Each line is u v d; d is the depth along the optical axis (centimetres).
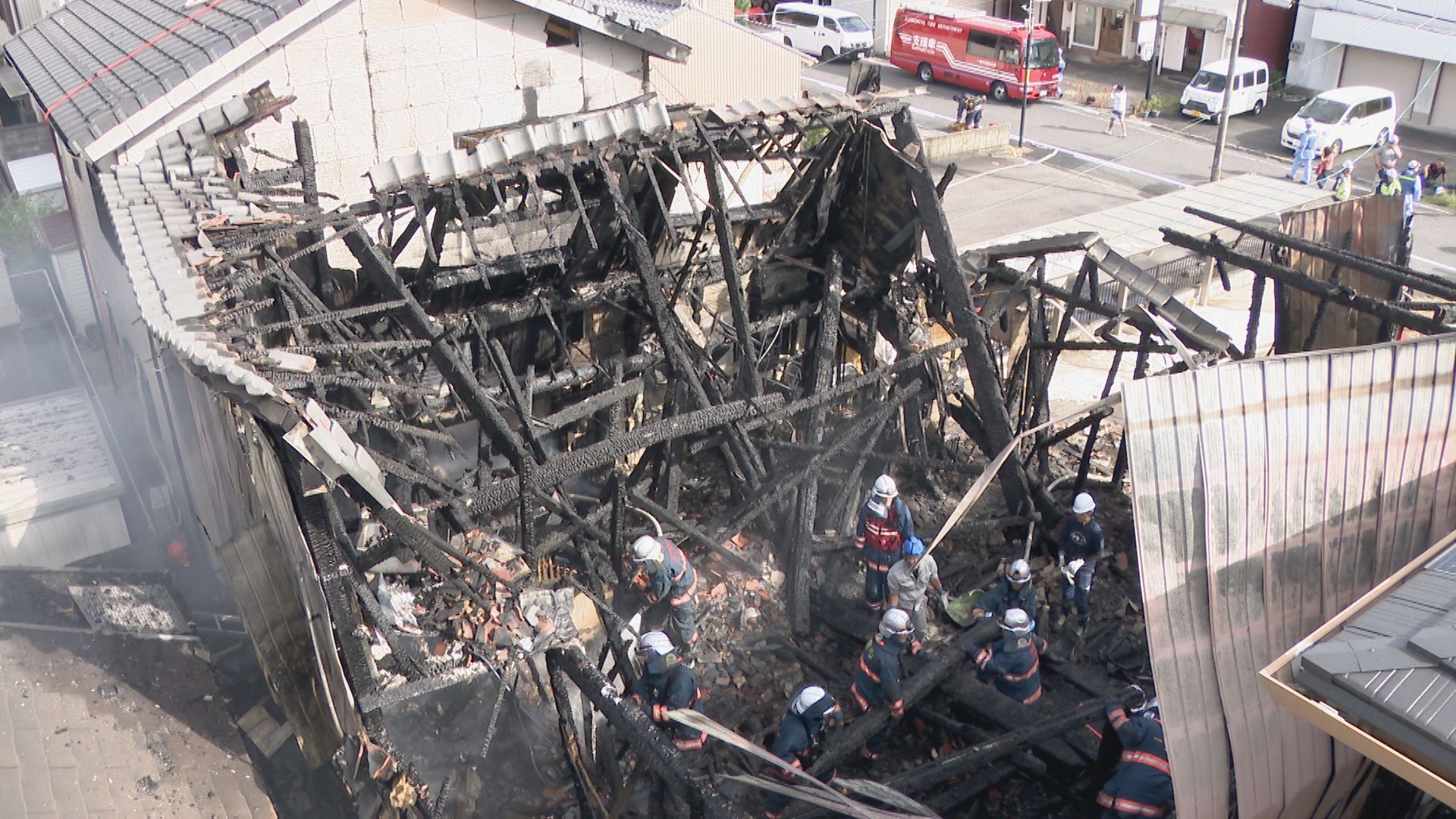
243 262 1083
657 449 1343
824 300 1439
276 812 981
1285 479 803
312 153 1293
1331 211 1555
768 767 949
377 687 839
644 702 931
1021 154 3622
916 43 4450
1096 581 1297
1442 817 894
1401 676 623
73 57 1820
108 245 1523
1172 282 2323
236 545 921
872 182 1441
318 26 1542
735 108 1338
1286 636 809
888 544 1177
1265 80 3962
